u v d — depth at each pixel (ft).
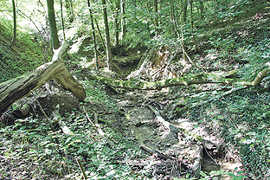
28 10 32.42
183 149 15.28
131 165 13.16
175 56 28.04
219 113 16.42
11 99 12.94
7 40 29.14
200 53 26.35
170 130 17.83
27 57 28.09
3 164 10.27
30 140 12.91
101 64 36.94
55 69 16.43
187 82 18.38
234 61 21.36
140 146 15.76
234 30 25.84
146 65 31.86
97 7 30.40
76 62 34.45
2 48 25.32
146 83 22.21
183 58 26.13
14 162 10.53
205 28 30.53
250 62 15.99
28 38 33.32
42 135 13.82
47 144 12.25
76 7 42.34
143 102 24.86
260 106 14.44
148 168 13.08
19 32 33.24
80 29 40.27
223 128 15.16
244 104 14.71
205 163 14.01
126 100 26.32
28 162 10.80
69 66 32.50
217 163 13.82
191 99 18.66
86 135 14.67
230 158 13.64
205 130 16.21
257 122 13.74
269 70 13.07
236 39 24.07
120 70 37.32
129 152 14.48
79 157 12.29
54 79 17.94
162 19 31.07
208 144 14.97
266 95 14.99
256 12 28.43
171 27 29.76
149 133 18.52
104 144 14.24
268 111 13.00
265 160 11.68
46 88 18.78
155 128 19.25
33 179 9.76
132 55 39.91
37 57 29.91
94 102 21.98
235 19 29.01
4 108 12.86
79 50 40.78
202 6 33.47
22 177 9.73
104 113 20.39
